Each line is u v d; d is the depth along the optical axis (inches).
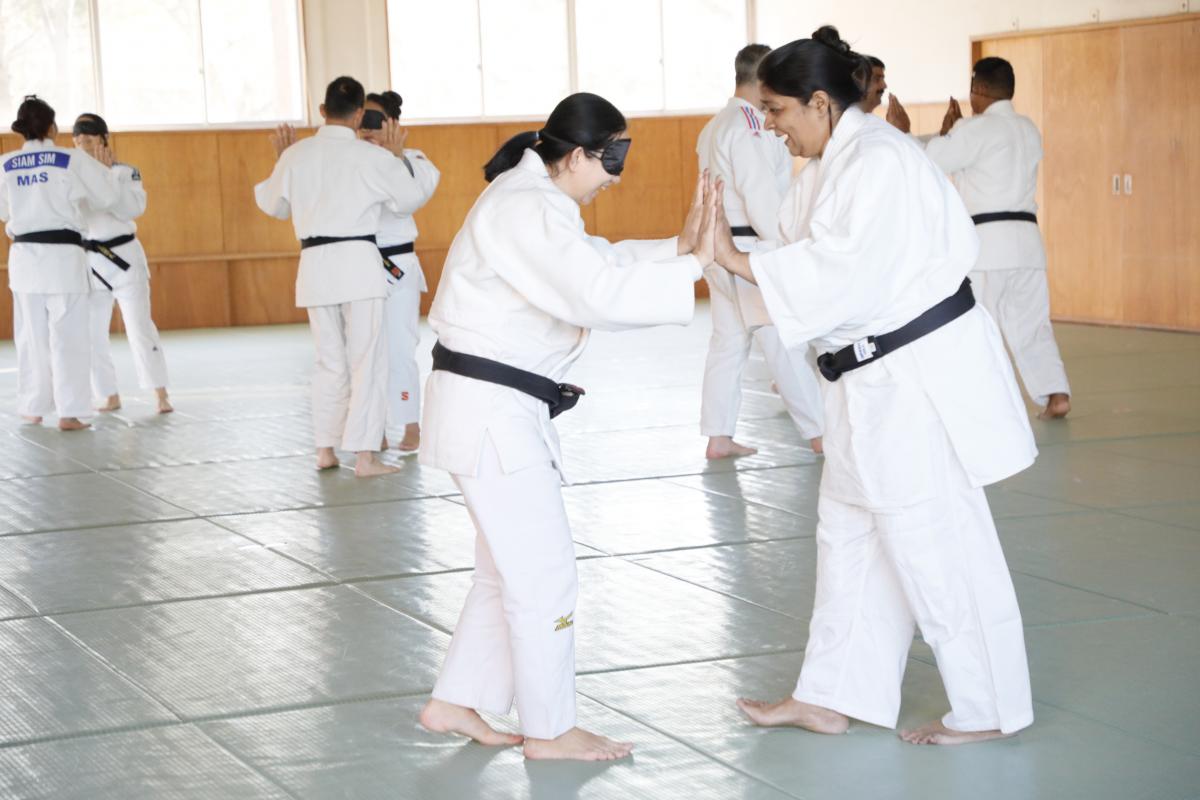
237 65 589.6
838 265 122.6
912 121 568.7
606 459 283.0
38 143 331.9
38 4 565.9
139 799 126.3
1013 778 125.4
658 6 645.3
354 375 273.6
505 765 132.2
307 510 245.4
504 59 625.9
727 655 162.4
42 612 186.2
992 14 526.9
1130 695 145.5
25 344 344.5
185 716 146.9
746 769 129.3
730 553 208.2
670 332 521.3
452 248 129.0
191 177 586.6
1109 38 483.5
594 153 125.7
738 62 266.2
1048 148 512.4
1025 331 310.2
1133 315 488.7
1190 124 459.2
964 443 127.2
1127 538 208.4
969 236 129.2
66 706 150.4
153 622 180.9
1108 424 302.4
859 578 136.4
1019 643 132.5
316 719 145.5
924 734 134.4
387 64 603.5
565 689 131.9
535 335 126.5
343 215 269.9
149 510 248.1
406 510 243.6
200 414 359.6
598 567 202.2
